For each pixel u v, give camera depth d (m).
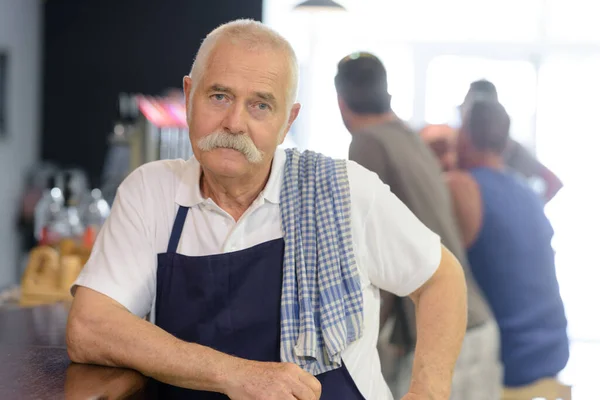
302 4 5.57
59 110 7.08
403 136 2.95
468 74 7.86
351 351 1.90
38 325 2.32
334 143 7.22
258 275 1.88
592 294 8.05
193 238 1.92
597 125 7.79
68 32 7.05
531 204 3.21
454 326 1.97
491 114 3.16
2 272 6.56
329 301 1.85
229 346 1.88
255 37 1.80
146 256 1.92
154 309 1.94
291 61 1.84
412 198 2.93
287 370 1.69
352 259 1.89
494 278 3.17
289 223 1.89
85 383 1.61
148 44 7.01
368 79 2.91
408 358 2.89
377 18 7.79
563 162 7.84
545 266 3.23
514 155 3.29
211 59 1.80
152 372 1.73
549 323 3.23
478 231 3.14
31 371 1.71
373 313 1.99
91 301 1.83
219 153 1.79
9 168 6.62
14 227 6.75
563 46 7.84
